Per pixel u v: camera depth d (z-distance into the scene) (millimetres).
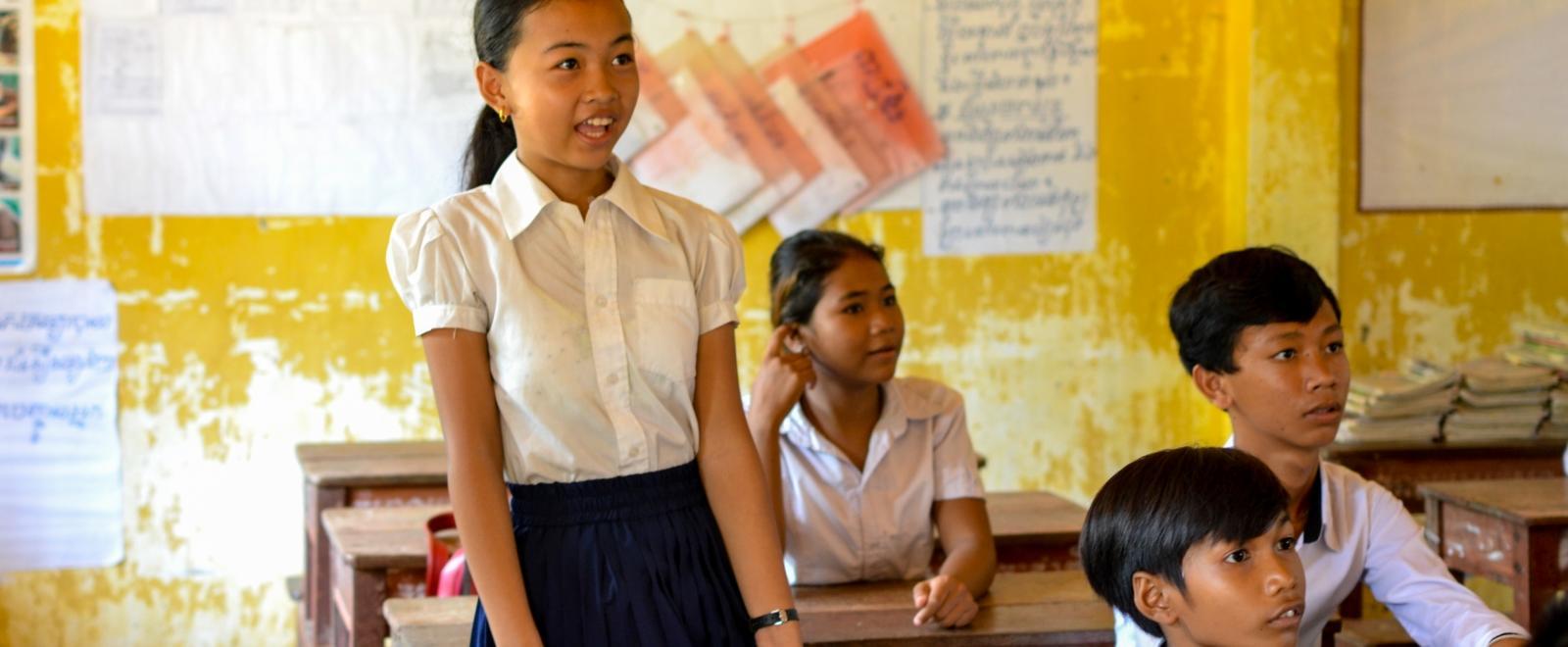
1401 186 4801
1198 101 4766
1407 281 4824
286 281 4359
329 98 4336
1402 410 3914
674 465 1653
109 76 4234
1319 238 4652
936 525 2531
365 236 4383
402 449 3809
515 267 1584
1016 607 2178
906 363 4688
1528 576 2826
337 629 2926
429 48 4363
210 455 4367
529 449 1606
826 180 4586
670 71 4477
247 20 4289
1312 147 4633
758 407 2299
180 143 4281
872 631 2027
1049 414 4766
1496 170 4836
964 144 4656
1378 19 4750
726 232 1712
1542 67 4816
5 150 4195
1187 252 4793
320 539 3348
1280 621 1584
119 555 4340
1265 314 1944
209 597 4395
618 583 1592
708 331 1691
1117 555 1676
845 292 2381
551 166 1623
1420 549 2018
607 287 1610
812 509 2416
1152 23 4727
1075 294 4746
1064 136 4703
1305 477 1998
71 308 4258
